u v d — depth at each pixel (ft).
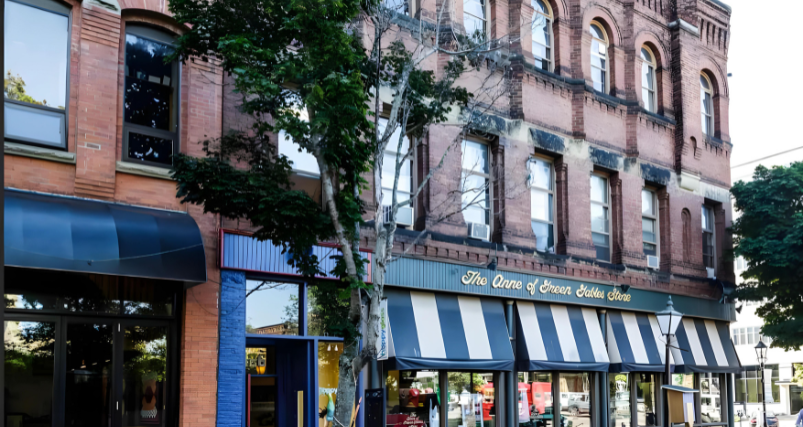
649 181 76.23
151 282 40.22
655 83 79.92
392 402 52.06
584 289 66.39
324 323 47.98
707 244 84.79
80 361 37.04
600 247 71.36
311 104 32.01
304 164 48.39
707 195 83.41
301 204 32.81
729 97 89.15
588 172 68.85
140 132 40.88
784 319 82.38
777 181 80.33
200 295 41.65
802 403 190.80
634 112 74.38
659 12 80.33
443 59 57.06
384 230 35.65
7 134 35.86
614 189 72.69
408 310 53.11
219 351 42.11
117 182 39.24
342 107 31.50
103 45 39.34
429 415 54.08
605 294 68.49
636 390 72.02
